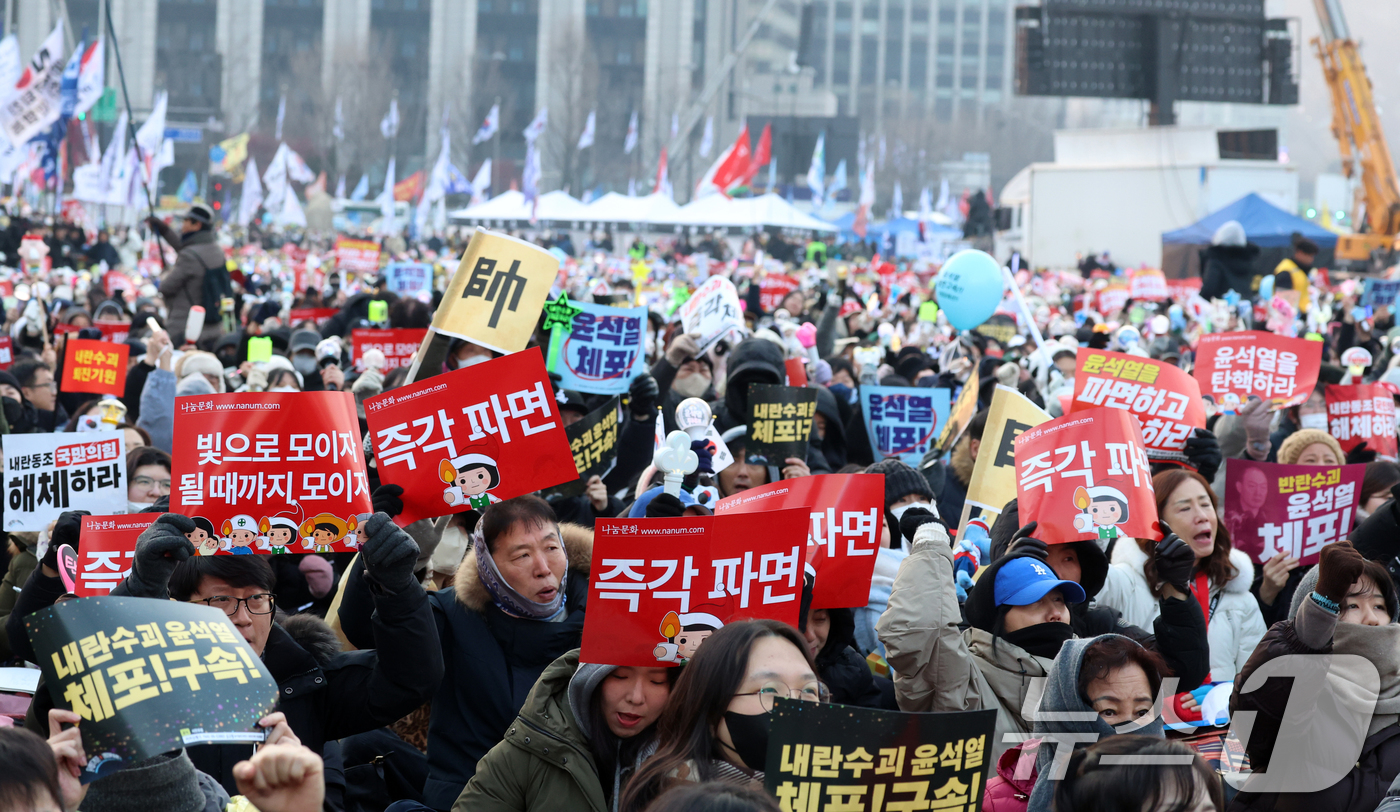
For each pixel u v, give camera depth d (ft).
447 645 14.89
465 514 18.31
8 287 66.03
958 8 390.21
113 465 18.84
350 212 252.21
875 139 327.47
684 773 10.49
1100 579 16.24
